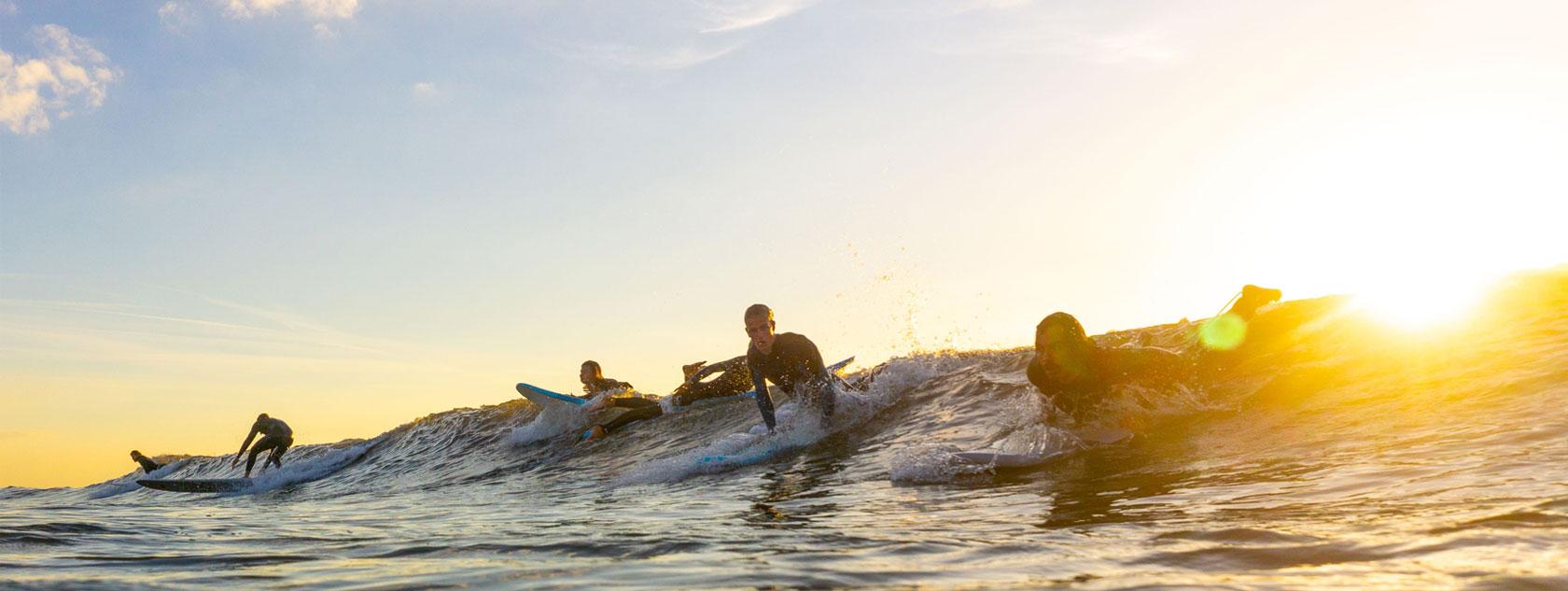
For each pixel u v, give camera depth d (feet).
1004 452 17.01
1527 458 10.02
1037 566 6.83
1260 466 12.62
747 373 36.19
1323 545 6.75
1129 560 6.80
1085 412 19.25
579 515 14.49
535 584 6.97
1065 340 18.99
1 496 62.08
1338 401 16.29
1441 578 5.42
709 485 19.88
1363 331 20.40
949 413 23.66
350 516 17.38
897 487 15.48
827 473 19.11
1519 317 18.60
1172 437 16.55
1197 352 20.49
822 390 25.49
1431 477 9.77
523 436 39.81
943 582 6.38
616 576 7.24
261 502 28.78
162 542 11.19
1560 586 5.06
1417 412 14.19
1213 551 6.91
